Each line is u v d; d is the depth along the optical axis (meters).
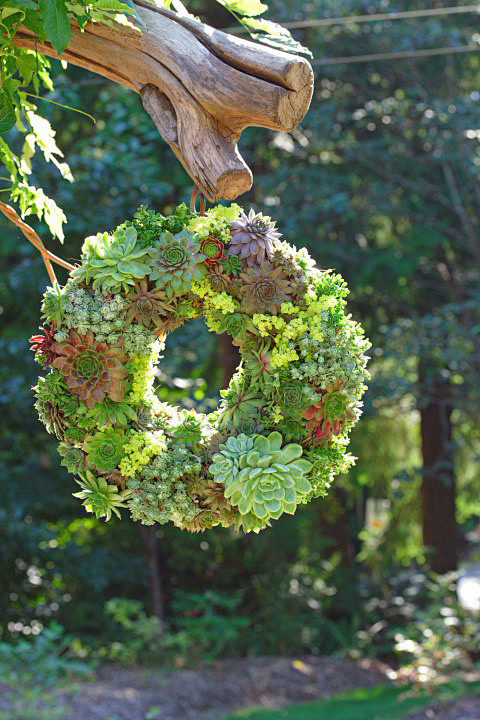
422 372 11.09
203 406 9.59
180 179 10.06
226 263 2.00
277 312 2.01
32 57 2.34
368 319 11.67
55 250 9.34
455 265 11.57
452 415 12.74
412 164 10.71
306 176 10.20
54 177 8.93
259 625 11.20
